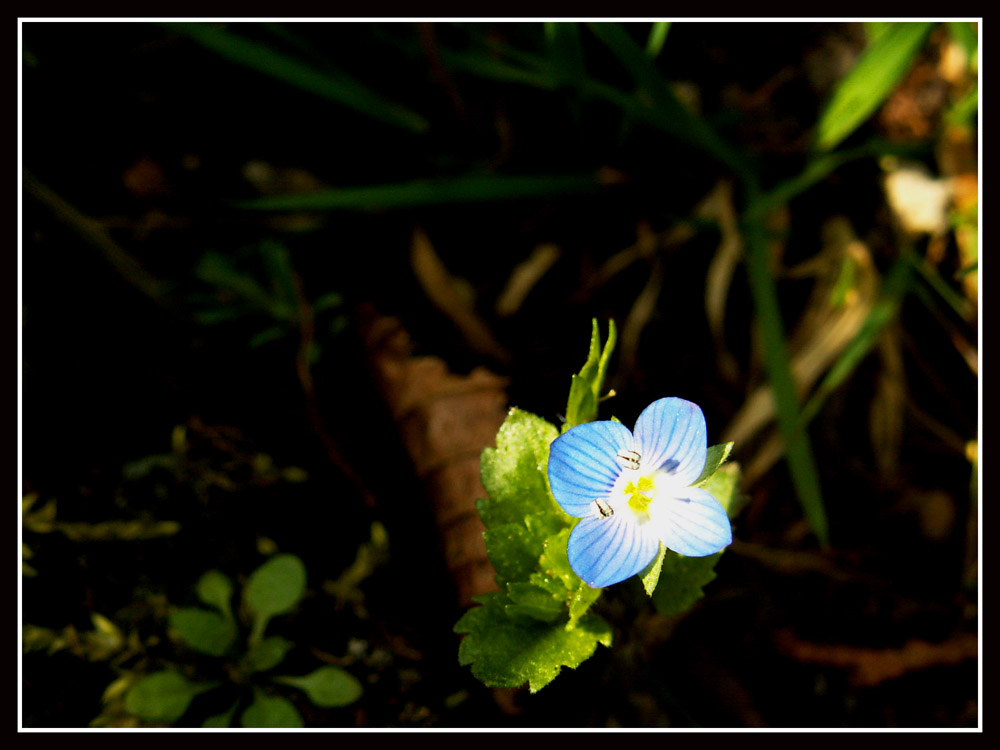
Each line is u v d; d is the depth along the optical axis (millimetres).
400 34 105
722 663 94
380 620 92
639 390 103
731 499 77
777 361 96
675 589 75
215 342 101
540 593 71
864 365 105
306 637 91
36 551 89
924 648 95
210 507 94
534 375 101
